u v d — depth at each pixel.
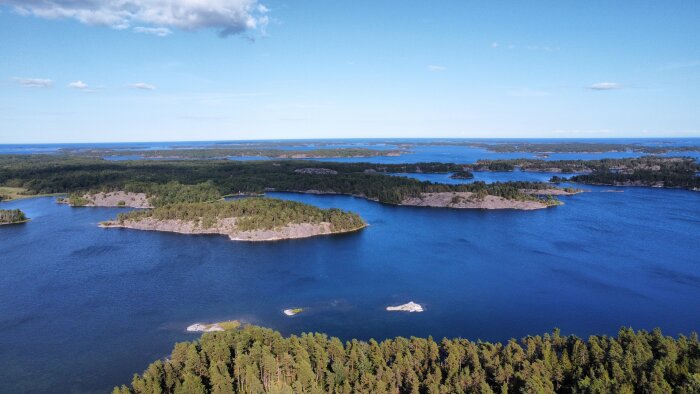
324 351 98.31
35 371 108.38
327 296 151.62
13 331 128.00
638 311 139.12
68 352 116.56
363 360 96.38
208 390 92.31
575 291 155.38
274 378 93.44
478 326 129.50
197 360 96.44
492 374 92.94
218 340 104.38
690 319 133.62
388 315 136.75
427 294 153.12
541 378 87.62
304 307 142.75
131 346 119.19
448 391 86.69
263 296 151.75
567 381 92.81
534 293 153.75
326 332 125.62
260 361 95.69
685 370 89.75
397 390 87.50
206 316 136.38
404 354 101.31
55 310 141.38
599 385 83.19
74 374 106.81
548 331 126.31
